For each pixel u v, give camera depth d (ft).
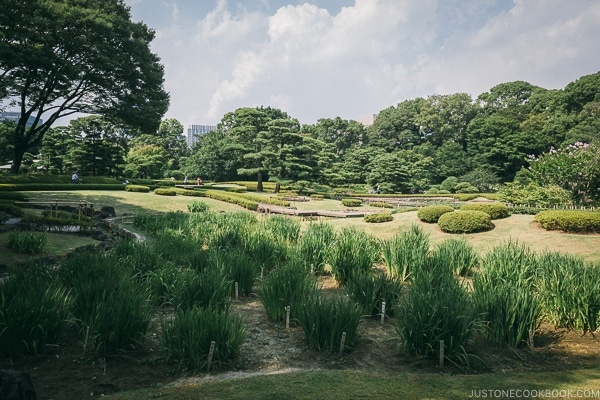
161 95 114.52
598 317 22.61
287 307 22.80
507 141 211.82
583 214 49.49
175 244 40.40
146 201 98.07
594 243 45.24
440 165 224.12
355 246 35.09
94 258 28.37
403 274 34.17
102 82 100.58
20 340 17.89
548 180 79.92
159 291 26.91
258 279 33.19
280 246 41.75
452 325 18.22
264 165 142.31
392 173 183.42
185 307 22.72
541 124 216.95
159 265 30.94
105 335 18.20
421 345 18.56
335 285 33.53
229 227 51.31
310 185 156.46
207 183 170.60
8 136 118.21
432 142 274.36
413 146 265.13
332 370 16.71
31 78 93.97
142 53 104.06
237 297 28.63
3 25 77.56
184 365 17.69
